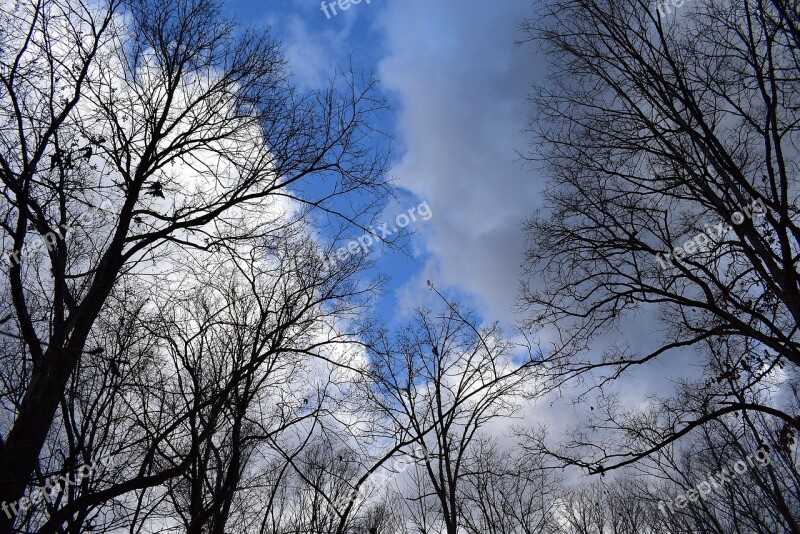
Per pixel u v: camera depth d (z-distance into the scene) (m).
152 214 7.92
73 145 7.47
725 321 10.34
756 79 9.05
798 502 17.06
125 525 7.97
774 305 9.93
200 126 8.58
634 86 10.89
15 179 6.35
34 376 6.28
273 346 7.18
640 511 21.97
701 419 9.02
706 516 19.50
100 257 8.26
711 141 9.77
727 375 10.18
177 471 5.96
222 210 7.85
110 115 7.66
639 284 10.09
